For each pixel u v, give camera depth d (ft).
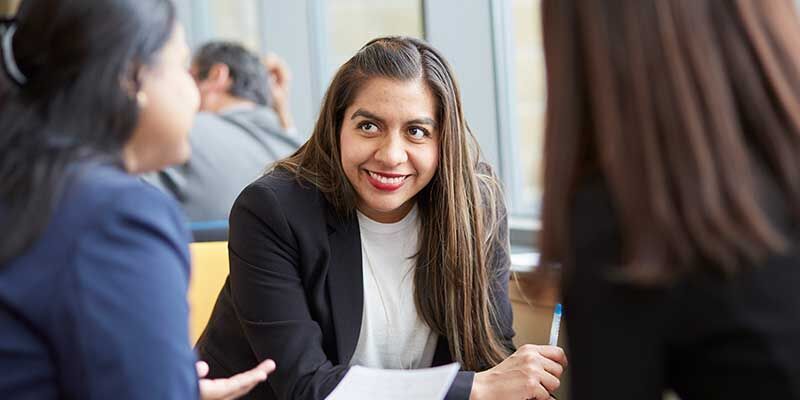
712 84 3.30
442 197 6.49
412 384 5.40
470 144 6.79
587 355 3.42
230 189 11.40
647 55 3.35
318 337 6.25
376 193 6.29
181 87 4.09
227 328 6.65
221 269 7.73
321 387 5.96
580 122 3.52
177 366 3.67
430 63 6.32
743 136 3.34
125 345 3.58
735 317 3.23
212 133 11.53
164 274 3.72
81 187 3.71
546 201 3.56
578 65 3.53
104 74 3.83
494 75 11.02
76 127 3.82
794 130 3.30
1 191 3.73
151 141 4.06
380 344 6.59
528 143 10.77
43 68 3.87
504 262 6.81
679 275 3.26
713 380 3.34
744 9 3.37
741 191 3.22
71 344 3.59
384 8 13.01
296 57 15.87
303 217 6.33
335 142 6.42
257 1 16.89
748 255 3.20
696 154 3.25
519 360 6.14
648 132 3.31
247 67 12.17
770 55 3.35
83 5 3.86
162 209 3.85
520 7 10.62
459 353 6.61
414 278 6.62
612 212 3.38
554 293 6.67
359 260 6.48
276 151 11.89
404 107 6.15
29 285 3.60
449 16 10.84
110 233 3.66
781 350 3.20
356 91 6.23
